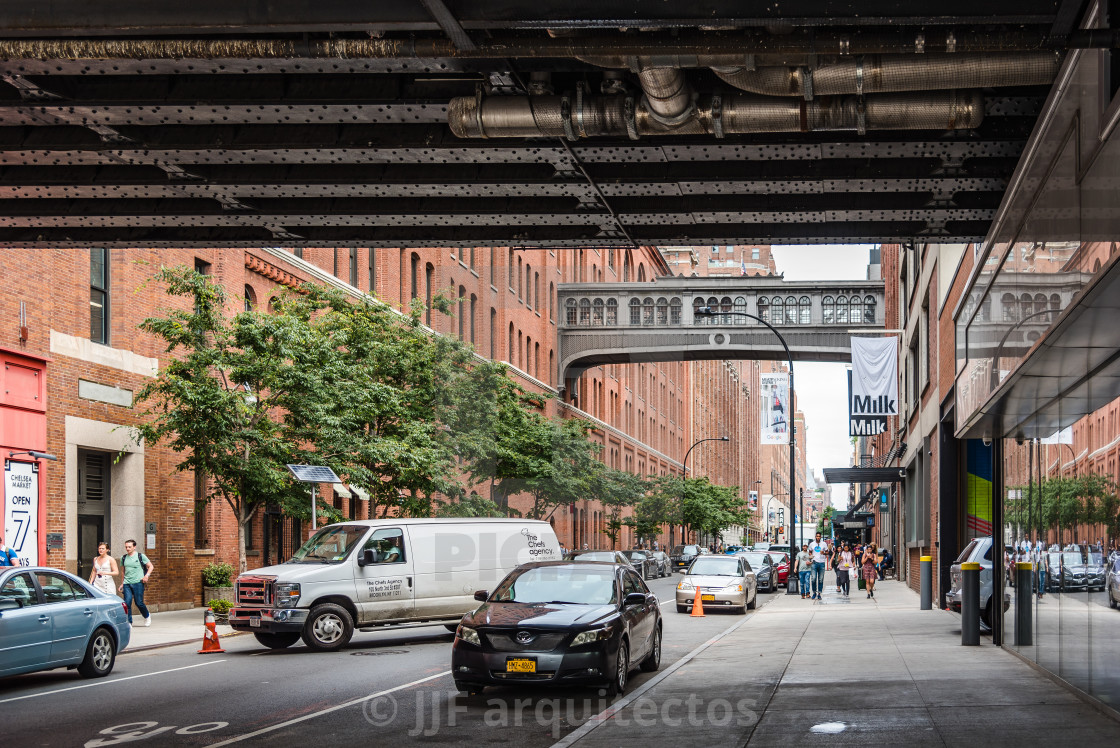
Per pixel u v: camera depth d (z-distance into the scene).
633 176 11.34
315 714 11.45
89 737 10.18
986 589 19.80
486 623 12.32
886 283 56.38
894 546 56.44
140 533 26.00
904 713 10.62
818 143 10.09
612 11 6.84
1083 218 7.22
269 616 18.39
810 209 12.27
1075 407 11.98
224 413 22.73
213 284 23.42
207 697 12.85
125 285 26.20
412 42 7.96
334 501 33.88
